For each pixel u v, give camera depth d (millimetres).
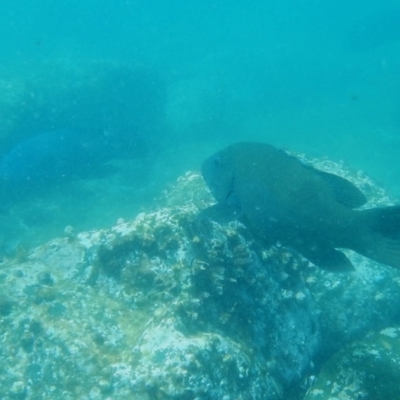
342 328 5184
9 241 10164
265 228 3588
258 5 108125
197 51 40312
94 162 14617
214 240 4289
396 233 3035
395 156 15234
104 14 79750
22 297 4020
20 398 3301
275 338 4258
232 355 3561
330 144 17109
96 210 11945
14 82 14586
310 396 3963
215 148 17516
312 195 3232
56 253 4578
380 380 3928
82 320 3781
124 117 17016
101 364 3414
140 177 14469
